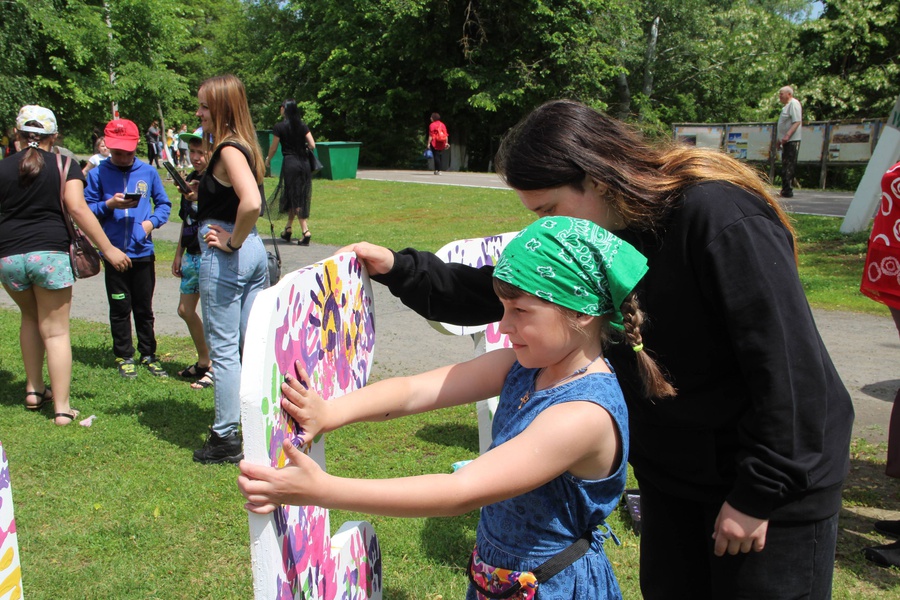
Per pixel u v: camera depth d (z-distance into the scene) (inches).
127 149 210.5
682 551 76.0
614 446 63.5
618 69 1145.4
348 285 74.7
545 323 60.7
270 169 772.6
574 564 65.1
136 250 216.8
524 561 65.4
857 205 417.1
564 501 64.1
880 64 948.6
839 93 931.3
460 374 74.5
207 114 148.9
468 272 83.7
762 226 62.9
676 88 1443.2
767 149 756.0
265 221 528.1
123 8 959.0
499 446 60.9
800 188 749.3
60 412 181.6
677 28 1376.7
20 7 813.2
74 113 941.2
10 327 274.7
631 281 61.0
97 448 165.9
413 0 1047.0
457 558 123.0
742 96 1462.8
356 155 820.6
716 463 68.9
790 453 61.1
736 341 62.1
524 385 68.8
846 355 233.6
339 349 72.2
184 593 113.2
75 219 180.4
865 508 140.3
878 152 406.6
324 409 64.6
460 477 57.7
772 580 65.5
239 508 139.2
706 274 63.4
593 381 63.4
